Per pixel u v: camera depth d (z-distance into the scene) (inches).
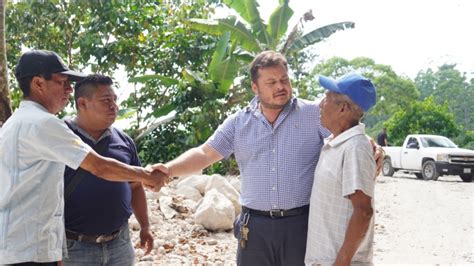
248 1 536.4
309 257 116.9
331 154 113.3
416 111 1379.2
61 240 111.7
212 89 552.1
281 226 128.8
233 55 537.3
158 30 616.4
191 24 529.3
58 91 113.2
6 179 104.9
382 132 842.2
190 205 326.6
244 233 132.0
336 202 110.8
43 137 105.3
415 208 433.1
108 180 123.1
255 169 132.1
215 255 254.1
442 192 536.1
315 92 676.7
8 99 199.6
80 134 133.5
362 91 109.8
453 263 263.1
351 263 110.3
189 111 552.4
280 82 128.0
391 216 396.5
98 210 129.6
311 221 117.2
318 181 114.8
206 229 296.8
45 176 107.7
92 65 618.8
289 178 129.0
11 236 103.3
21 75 110.7
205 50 614.2
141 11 609.3
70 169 128.7
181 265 233.9
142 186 151.9
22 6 577.6
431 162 684.1
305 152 130.1
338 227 110.3
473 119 2105.1
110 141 136.9
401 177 754.8
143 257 236.4
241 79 566.9
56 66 111.4
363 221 105.4
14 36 587.5
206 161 142.2
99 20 586.9
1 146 106.3
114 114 134.6
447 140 724.0
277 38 549.6
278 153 130.0
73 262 128.9
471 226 357.7
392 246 300.5
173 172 137.3
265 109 132.6
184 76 548.7
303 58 685.9
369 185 106.4
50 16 576.7
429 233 335.6
